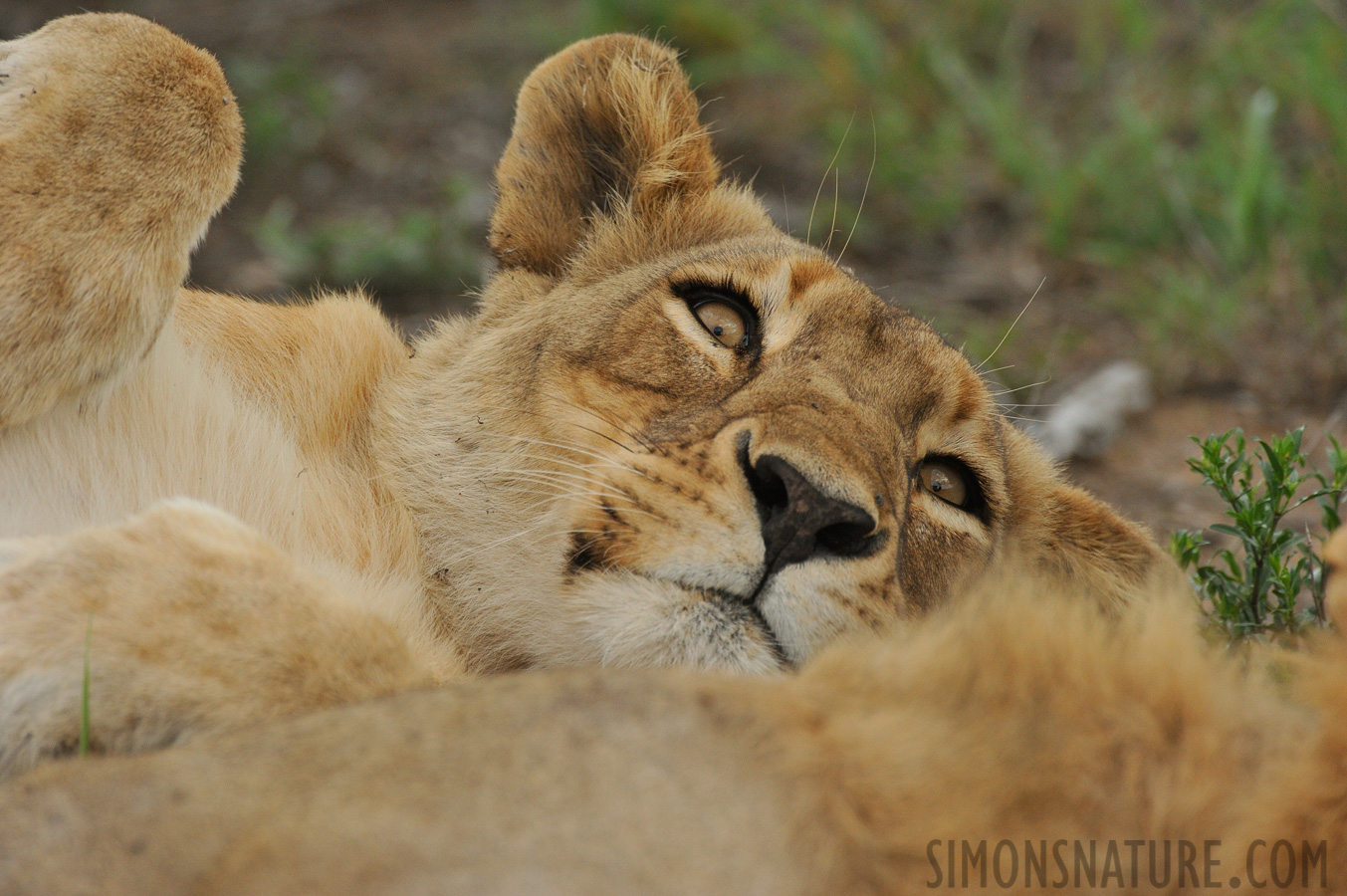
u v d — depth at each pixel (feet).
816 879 12.48
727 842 12.53
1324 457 35.53
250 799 13.07
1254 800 13.15
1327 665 13.55
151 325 19.74
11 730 15.34
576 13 64.90
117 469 19.88
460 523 22.57
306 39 65.36
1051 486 25.32
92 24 20.66
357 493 22.53
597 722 13.20
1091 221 49.80
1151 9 61.67
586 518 20.30
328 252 48.49
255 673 15.49
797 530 18.76
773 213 50.88
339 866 12.29
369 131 57.77
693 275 23.18
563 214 27.07
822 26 58.29
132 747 15.34
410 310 45.98
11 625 15.55
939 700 13.98
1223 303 42.65
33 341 18.57
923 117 56.18
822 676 14.37
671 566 19.27
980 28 62.64
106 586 15.70
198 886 12.57
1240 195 43.62
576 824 12.62
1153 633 14.11
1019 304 46.62
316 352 23.62
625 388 22.00
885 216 51.88
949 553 22.53
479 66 64.13
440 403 23.77
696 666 18.89
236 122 21.35
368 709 13.93
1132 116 50.01
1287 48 51.31
